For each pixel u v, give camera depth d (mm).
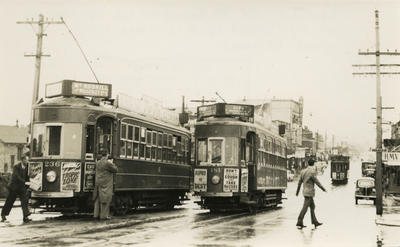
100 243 11836
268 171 25922
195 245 11695
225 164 22016
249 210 23266
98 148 18562
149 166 22172
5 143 56500
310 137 143625
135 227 15648
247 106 23625
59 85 18875
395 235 14805
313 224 16969
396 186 46781
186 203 33000
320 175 100562
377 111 23875
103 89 19219
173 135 25156
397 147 47875
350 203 36000
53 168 17641
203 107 23688
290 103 112125
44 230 13938
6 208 16734
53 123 17891
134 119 20750
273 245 11930
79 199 18641
